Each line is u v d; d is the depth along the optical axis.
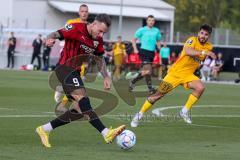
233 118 35.31
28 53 98.81
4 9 123.31
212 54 30.48
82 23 23.66
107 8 132.25
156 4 138.12
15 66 98.44
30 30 98.88
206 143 25.22
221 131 29.25
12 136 25.17
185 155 21.84
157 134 27.53
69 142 24.11
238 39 110.12
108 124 30.72
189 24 172.25
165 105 42.03
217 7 171.38
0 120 30.62
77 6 128.50
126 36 135.50
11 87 53.50
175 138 26.45
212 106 42.88
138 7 136.12
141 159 20.75
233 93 57.84
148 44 51.41
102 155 21.30
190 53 30.64
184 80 31.39
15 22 123.56
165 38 129.00
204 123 32.34
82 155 21.17
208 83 76.25
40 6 126.75
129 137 22.45
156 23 137.75
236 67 92.75
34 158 20.27
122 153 21.89
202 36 30.88
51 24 127.88
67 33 23.39
